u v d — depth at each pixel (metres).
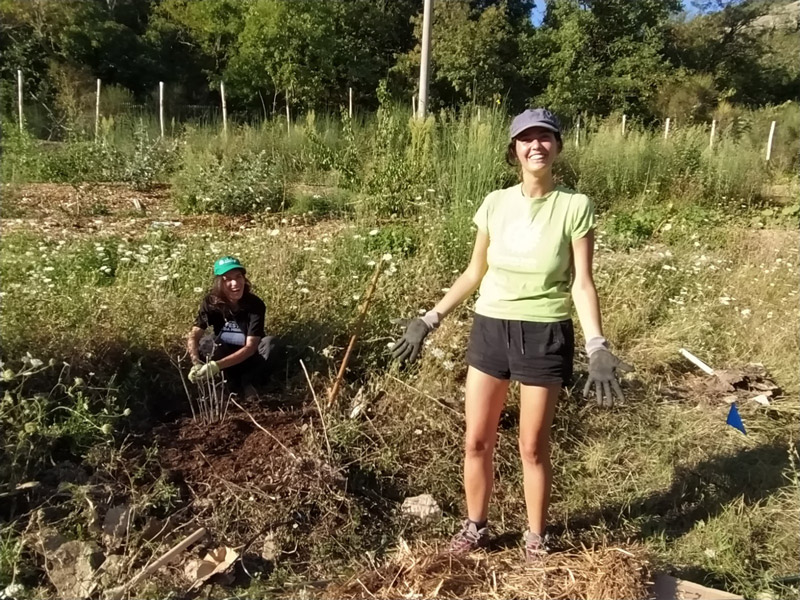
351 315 5.00
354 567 3.13
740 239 8.62
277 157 11.88
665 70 29.78
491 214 2.99
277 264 5.78
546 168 2.80
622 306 5.73
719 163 11.79
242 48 24.61
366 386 4.41
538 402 2.90
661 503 3.71
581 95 28.08
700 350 5.39
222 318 4.43
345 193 9.94
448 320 4.84
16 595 2.77
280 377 4.63
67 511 3.23
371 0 28.45
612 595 2.81
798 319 5.94
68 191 10.42
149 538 3.17
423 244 6.55
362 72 25.30
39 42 22.73
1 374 3.53
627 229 8.81
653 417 4.45
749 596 3.03
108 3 30.41
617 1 30.66
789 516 3.54
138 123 13.23
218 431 3.89
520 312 2.87
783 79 38.06
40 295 4.91
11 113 14.29
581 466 3.95
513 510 3.61
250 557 3.18
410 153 8.93
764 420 4.51
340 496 3.45
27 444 3.41
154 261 5.83
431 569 2.93
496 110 8.80
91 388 3.88
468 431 3.10
